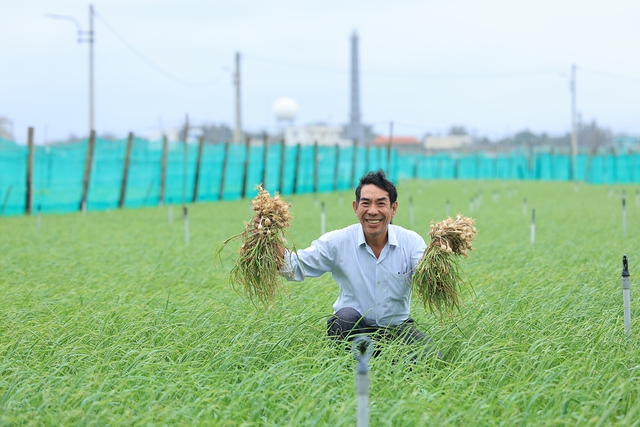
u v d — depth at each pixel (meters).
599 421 4.23
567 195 32.41
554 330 6.35
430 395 4.65
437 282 5.66
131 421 4.36
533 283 8.53
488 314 6.77
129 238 14.45
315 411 4.52
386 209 5.64
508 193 33.59
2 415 4.48
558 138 107.44
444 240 5.60
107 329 6.46
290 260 5.77
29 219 19.69
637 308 7.14
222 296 7.88
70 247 13.02
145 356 5.69
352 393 4.85
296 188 33.75
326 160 36.31
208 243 13.77
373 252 5.88
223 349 5.67
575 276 8.84
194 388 5.05
